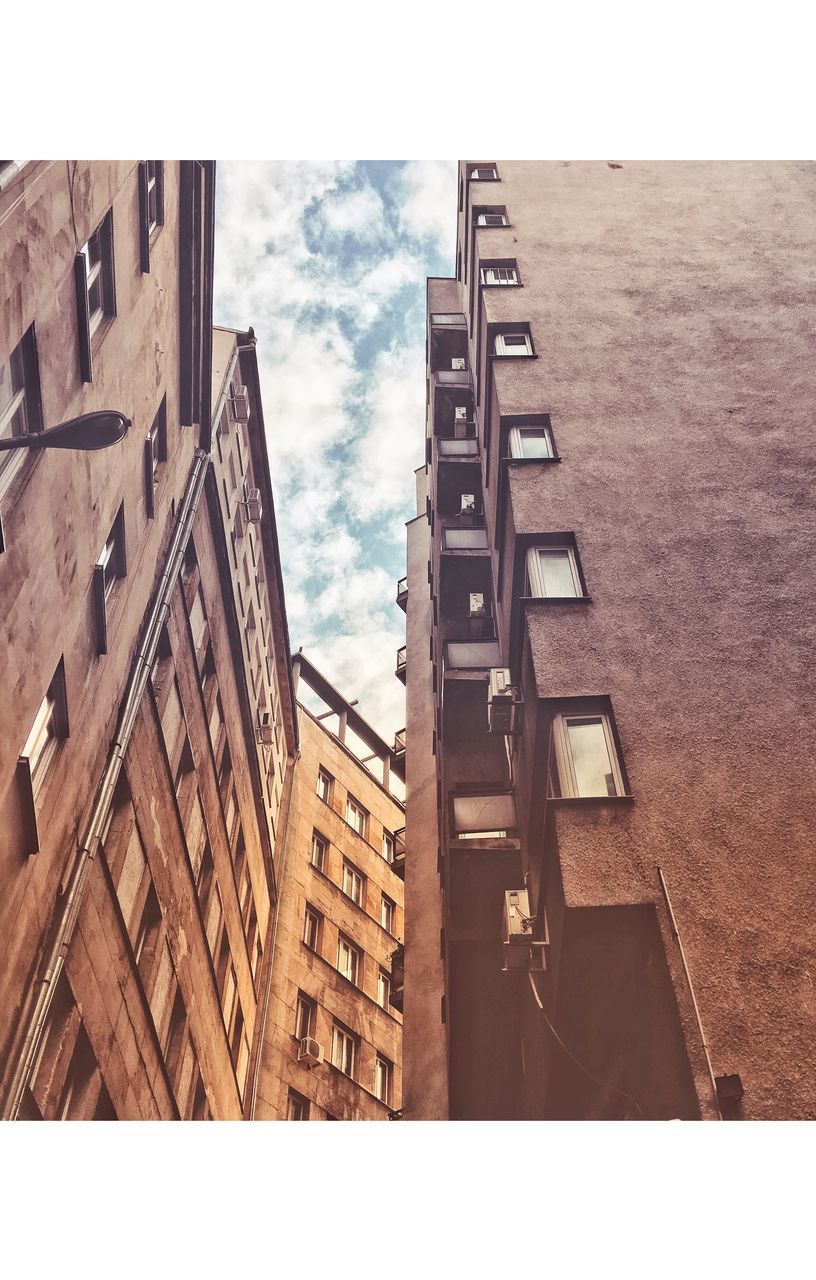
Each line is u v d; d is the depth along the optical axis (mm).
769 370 15227
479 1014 15453
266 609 35562
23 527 11195
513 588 13039
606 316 16672
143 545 17578
